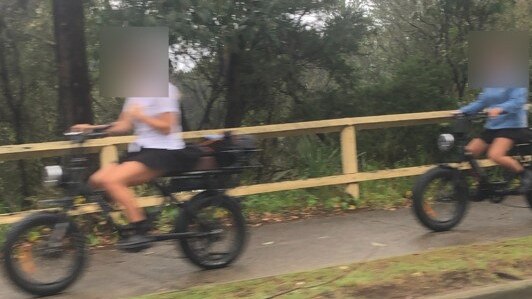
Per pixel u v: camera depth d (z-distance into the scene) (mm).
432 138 9406
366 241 5848
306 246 5734
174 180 4863
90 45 8477
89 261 5375
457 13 11008
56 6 6980
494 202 6430
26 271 4426
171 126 4660
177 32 8047
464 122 6176
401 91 10234
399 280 4426
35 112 10977
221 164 4980
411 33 13898
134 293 4559
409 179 8172
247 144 5039
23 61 10531
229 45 8914
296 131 7055
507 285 4301
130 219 4660
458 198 6172
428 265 4750
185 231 4898
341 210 7230
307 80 10969
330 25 10383
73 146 4914
